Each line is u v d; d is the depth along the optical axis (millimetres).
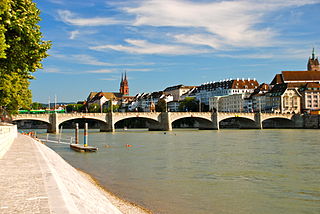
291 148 67375
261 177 36469
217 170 41188
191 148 69875
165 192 29250
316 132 131125
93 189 26094
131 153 61656
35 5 28062
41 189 13531
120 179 35469
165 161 50031
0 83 30812
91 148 65312
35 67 29766
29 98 66188
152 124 161500
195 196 27891
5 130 31328
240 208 24562
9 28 25344
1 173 17609
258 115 168375
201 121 170125
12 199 11805
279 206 25219
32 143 44219
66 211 10234
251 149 66375
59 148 72375
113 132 142000
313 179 35281
